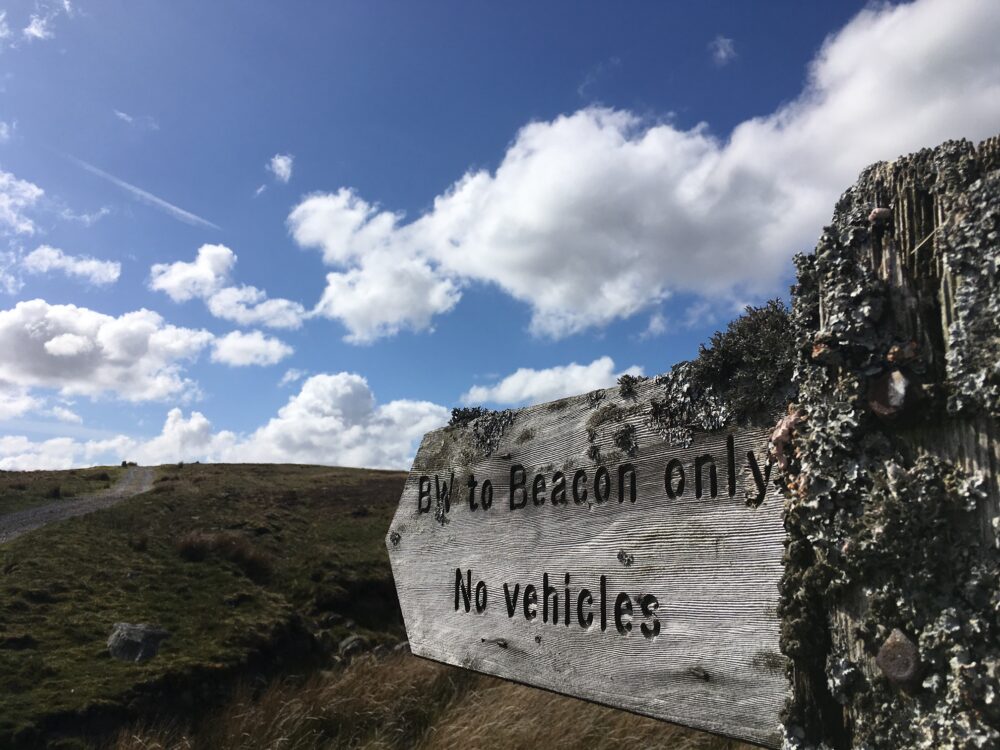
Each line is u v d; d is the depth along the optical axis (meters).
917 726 1.27
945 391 1.30
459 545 2.97
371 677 6.13
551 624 2.42
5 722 5.55
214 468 40.28
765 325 1.79
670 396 2.06
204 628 8.50
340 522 17.92
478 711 4.85
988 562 1.22
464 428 3.07
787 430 1.59
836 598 1.44
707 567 1.87
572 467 2.42
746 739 1.70
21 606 8.43
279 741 4.94
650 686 2.00
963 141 1.39
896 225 1.45
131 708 6.17
